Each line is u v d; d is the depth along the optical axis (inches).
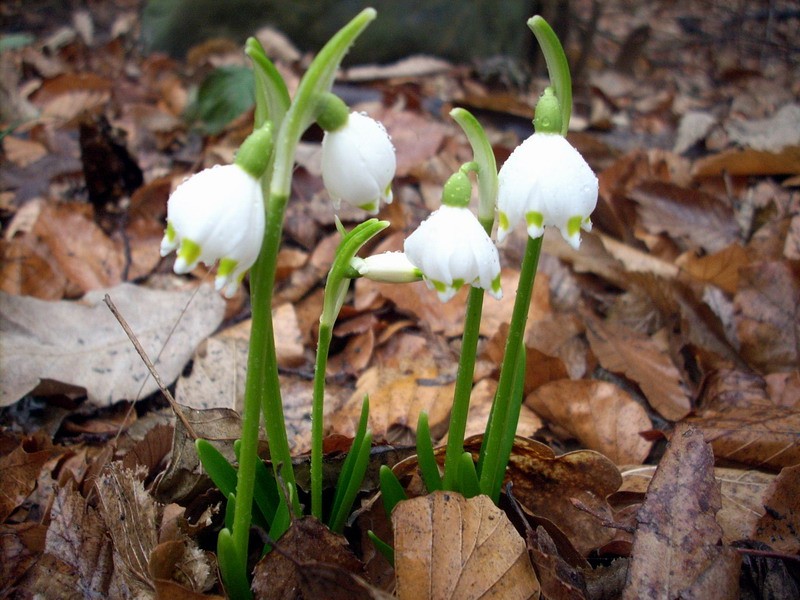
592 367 13.4
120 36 33.9
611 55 35.9
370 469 9.4
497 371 12.6
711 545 7.6
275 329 13.6
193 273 16.1
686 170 19.6
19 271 14.7
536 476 9.4
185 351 12.8
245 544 7.2
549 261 15.8
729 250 15.1
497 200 6.7
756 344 13.4
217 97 22.4
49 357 12.2
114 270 15.9
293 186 18.7
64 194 18.9
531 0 30.6
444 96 27.1
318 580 7.1
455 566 7.4
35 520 9.7
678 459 8.1
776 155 17.9
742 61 35.1
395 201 17.6
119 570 8.2
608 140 23.6
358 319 14.4
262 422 10.6
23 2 36.9
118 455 10.8
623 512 9.4
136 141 22.4
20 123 19.8
